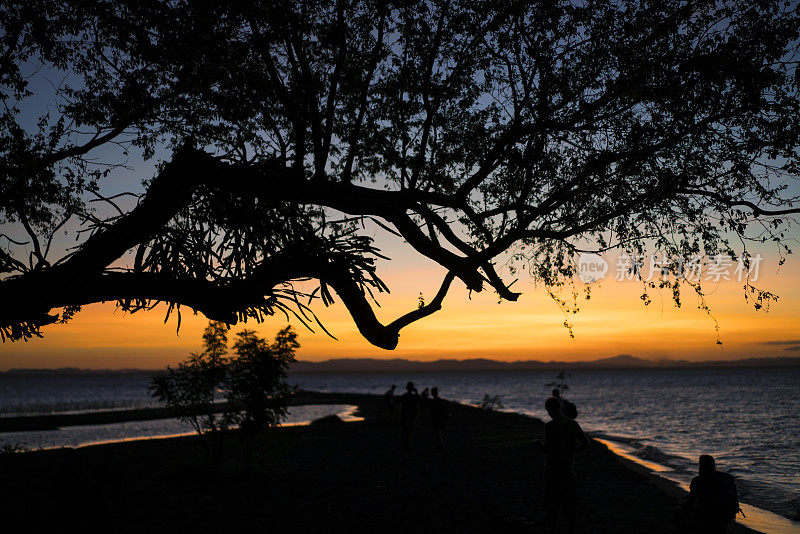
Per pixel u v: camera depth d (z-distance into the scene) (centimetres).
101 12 688
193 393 1370
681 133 632
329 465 1577
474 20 698
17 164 697
